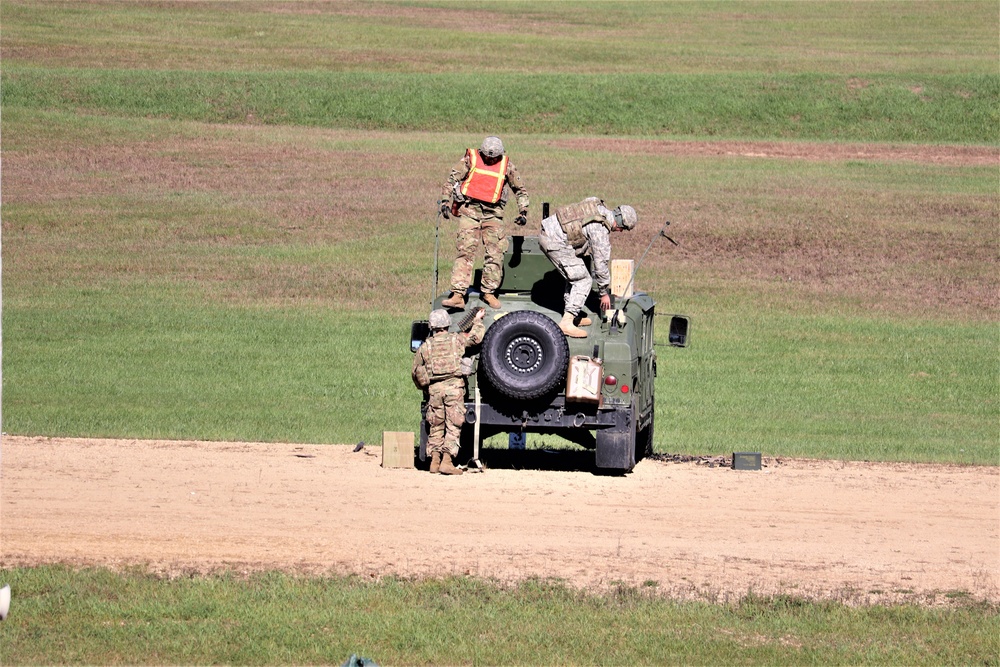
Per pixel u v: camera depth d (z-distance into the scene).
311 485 50.25
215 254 128.25
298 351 93.94
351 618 35.59
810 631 35.69
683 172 165.62
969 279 125.19
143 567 39.53
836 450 66.31
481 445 57.81
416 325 53.25
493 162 52.41
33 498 47.00
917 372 92.50
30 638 34.03
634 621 36.03
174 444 58.03
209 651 33.56
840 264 129.25
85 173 159.00
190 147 174.62
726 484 52.72
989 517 48.16
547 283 53.78
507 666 33.06
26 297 110.25
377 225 139.88
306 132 187.75
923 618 36.66
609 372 51.19
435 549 42.06
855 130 197.88
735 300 115.88
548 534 44.16
